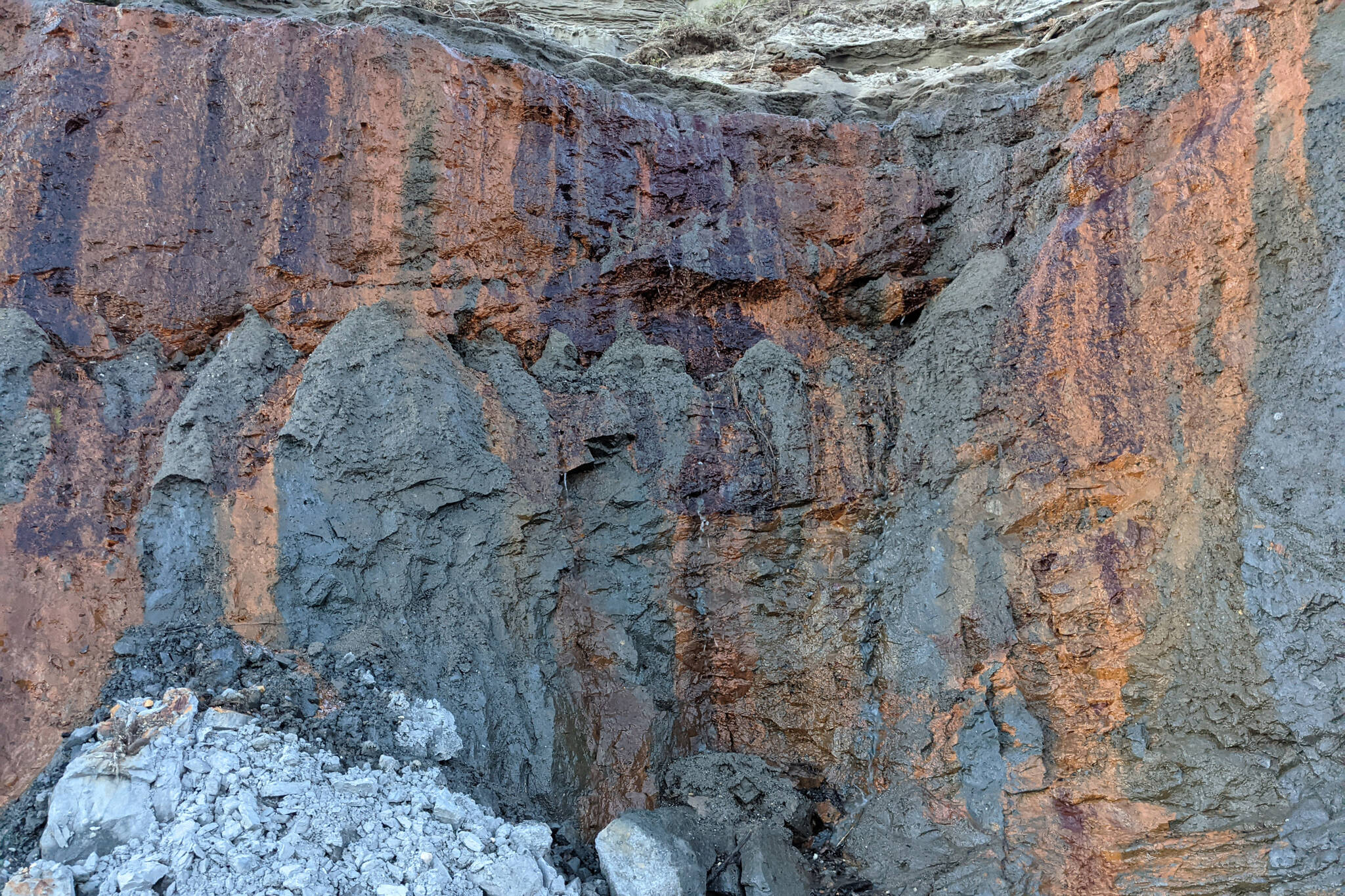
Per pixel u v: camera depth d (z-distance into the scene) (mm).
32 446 5754
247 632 5941
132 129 6434
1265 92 6922
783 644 7668
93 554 5750
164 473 5992
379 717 5777
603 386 7750
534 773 6355
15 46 6379
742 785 7035
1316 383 6336
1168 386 6996
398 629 6250
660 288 8109
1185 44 7574
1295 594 6055
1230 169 6957
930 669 7051
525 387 7410
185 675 5566
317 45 6832
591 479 7633
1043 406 7398
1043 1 10914
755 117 8680
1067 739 6707
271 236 6707
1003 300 7887
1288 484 6277
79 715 5242
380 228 6957
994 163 8539
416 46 7074
